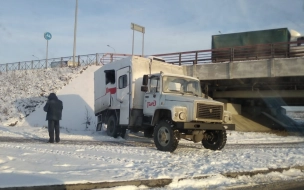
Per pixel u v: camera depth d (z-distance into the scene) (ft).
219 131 39.63
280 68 71.10
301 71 69.05
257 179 25.88
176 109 35.73
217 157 33.42
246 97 92.58
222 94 94.12
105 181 20.07
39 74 109.91
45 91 92.32
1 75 119.24
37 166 23.63
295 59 69.62
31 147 34.81
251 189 22.49
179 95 39.04
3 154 28.19
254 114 107.45
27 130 59.88
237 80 80.33
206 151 38.70
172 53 85.71
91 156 29.86
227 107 96.07
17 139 45.75
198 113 35.91
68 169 23.25
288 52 72.49
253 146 48.60
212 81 83.51
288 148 44.86
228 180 24.59
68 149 34.30
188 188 21.84
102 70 56.13
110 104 51.67
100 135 55.36
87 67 106.83
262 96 89.97
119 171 23.49
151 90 40.65
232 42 86.33
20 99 89.51
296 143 57.82
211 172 25.12
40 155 28.76
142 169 24.73
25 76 111.34
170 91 39.73
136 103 44.68
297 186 24.20
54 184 18.65
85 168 23.97
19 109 83.82
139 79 45.24
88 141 46.24
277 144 54.54
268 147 47.19
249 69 74.54
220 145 39.52
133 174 22.75
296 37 85.15
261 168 27.78
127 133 57.00
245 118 99.35
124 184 20.47
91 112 79.25
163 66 47.98
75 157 28.68
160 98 39.01
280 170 28.60
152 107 39.96
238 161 31.12
